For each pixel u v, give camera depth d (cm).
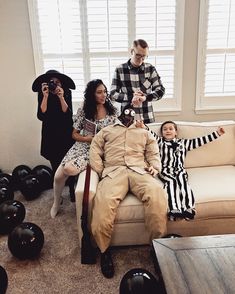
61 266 211
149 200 208
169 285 129
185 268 137
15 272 205
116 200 210
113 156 242
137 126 251
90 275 202
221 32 332
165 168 252
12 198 296
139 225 219
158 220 206
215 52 338
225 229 222
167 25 325
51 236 245
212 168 267
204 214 214
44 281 197
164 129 270
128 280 159
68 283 195
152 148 247
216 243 153
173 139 267
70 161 254
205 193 222
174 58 336
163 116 352
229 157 272
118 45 332
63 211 284
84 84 342
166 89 346
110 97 294
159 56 336
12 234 212
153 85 301
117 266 209
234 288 126
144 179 222
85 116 271
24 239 209
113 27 326
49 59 332
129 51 333
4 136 350
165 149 261
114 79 299
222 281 130
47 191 329
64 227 257
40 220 269
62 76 288
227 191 222
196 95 348
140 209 215
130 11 320
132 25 325
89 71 338
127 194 228
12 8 310
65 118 289
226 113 356
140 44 276
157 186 216
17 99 339
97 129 267
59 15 318
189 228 218
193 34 328
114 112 273
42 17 319
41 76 283
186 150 268
